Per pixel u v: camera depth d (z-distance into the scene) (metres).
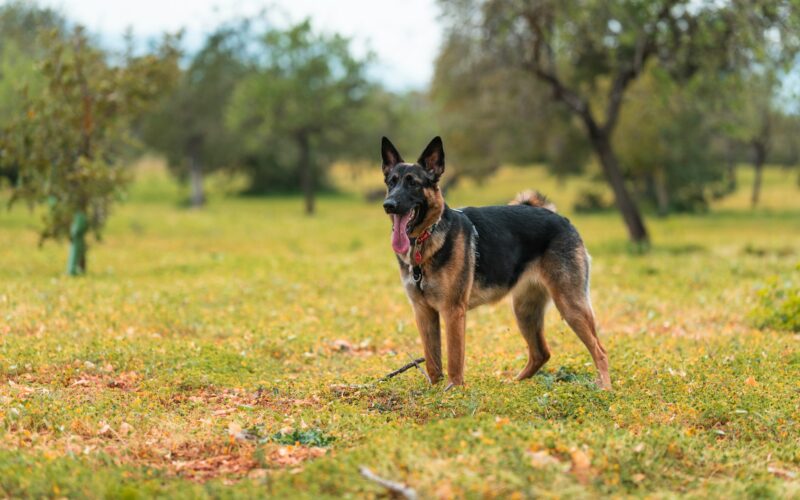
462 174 42.56
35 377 8.21
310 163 65.19
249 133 54.78
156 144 55.25
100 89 16.89
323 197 68.06
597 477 5.30
